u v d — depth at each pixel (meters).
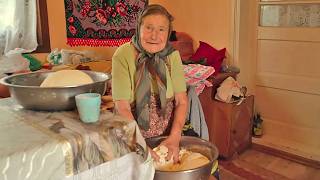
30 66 2.42
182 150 1.54
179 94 1.59
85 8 2.76
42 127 0.98
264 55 2.98
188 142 1.58
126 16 2.99
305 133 2.85
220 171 2.54
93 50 2.89
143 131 1.50
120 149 1.01
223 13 2.94
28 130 0.96
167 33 1.49
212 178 1.45
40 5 2.67
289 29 2.76
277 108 2.99
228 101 2.61
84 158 0.93
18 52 2.50
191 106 1.77
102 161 0.97
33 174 0.84
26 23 2.62
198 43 3.20
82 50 2.83
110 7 2.88
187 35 3.24
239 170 2.56
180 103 1.59
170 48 1.56
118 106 1.43
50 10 2.72
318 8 2.58
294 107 2.88
